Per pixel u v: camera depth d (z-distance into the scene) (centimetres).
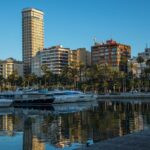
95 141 4116
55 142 4134
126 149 2720
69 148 3709
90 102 13562
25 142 4166
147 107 10481
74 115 8044
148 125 5622
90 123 6131
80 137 4478
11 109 10888
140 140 3092
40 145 3938
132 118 6938
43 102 12044
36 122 6694
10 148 3778
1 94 12212
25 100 12056
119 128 5275
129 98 17450
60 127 5703
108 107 10725
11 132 5162
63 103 12606
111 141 3080
